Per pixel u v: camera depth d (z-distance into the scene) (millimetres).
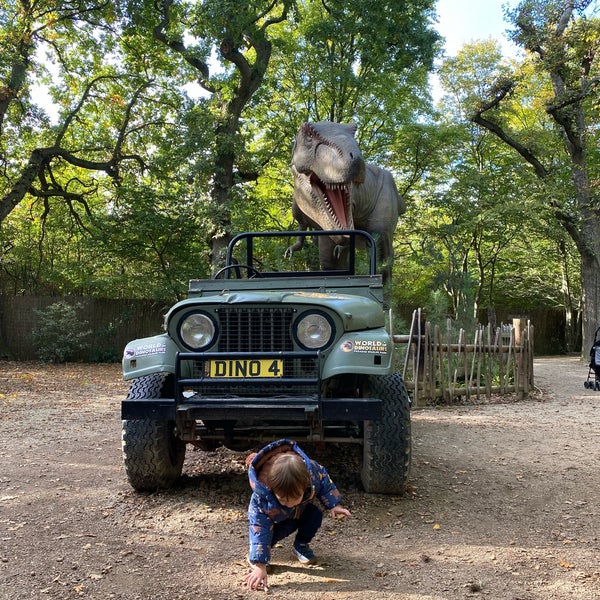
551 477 5543
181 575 3408
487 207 23922
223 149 18500
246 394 4422
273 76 22000
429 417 8531
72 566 3514
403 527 4148
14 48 17906
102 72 22125
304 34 20297
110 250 21141
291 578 3373
